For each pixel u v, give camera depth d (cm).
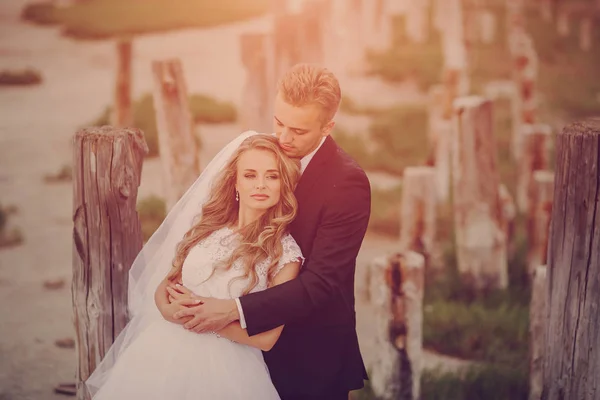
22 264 837
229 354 346
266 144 349
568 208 363
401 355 501
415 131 1303
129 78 1007
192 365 341
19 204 1018
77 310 403
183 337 348
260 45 755
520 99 1173
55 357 623
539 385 502
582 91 1677
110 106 1430
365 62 1727
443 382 552
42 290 771
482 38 1931
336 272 349
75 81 1620
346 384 374
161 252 377
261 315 336
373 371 562
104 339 399
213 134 1322
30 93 1541
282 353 371
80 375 408
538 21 2138
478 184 730
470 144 727
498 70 1734
